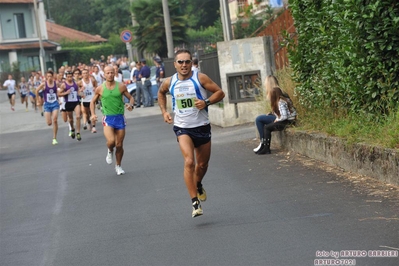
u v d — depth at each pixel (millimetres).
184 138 11500
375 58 13242
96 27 137000
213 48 45906
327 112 16031
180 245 10070
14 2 89625
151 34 52344
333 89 15289
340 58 14430
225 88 24984
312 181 13352
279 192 12836
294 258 8773
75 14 137250
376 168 12516
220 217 11484
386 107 13406
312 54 16938
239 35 43844
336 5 14336
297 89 17766
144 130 28719
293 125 17297
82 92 29984
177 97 11555
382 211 10508
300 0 17250
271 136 18531
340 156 14016
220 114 25453
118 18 122562
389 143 12203
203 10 97125
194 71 11609
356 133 13711
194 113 11547
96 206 13711
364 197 11508
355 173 13375
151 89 42031
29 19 92375
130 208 13125
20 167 21500
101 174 17844
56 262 9984
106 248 10422
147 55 55750
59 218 12992
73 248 10656
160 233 10914
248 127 23688
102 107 17547
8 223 13086
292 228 10227
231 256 9203
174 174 16375
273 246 9422
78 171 18906
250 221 10961
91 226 12016
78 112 27391
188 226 11148
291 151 17078
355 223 10055
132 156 20594
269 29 31188
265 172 15000
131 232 11227
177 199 13422
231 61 24750
